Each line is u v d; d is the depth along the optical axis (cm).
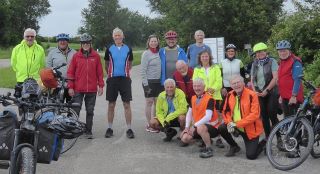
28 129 471
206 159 718
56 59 889
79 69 866
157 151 771
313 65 1232
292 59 739
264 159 716
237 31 2247
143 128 971
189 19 2283
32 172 443
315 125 685
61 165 682
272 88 782
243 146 804
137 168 667
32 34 890
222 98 857
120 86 877
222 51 1596
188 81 842
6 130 481
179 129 926
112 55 874
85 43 866
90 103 876
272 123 798
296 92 728
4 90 1689
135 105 1312
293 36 1390
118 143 832
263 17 2239
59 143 505
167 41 912
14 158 459
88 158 725
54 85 603
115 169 662
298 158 655
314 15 1390
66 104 500
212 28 2286
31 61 892
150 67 905
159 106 844
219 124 751
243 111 713
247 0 2280
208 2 2200
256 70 807
